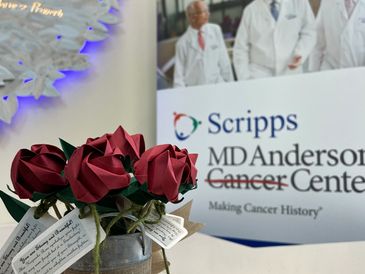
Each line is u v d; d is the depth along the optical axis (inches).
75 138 30.6
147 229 10.2
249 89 30.8
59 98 29.8
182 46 33.7
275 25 29.7
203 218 32.7
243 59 31.1
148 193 9.4
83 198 8.6
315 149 28.2
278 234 29.5
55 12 28.9
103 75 32.2
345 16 27.0
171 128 34.0
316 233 28.1
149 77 35.0
